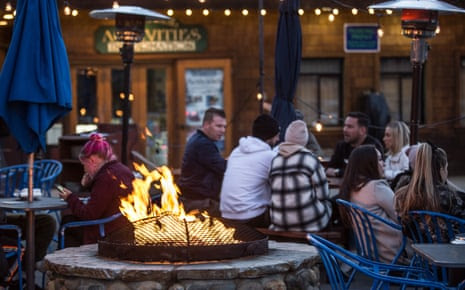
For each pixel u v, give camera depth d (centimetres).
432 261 400
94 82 1691
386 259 660
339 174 857
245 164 755
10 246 675
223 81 1688
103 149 664
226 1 1225
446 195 575
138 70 1692
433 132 1767
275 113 875
